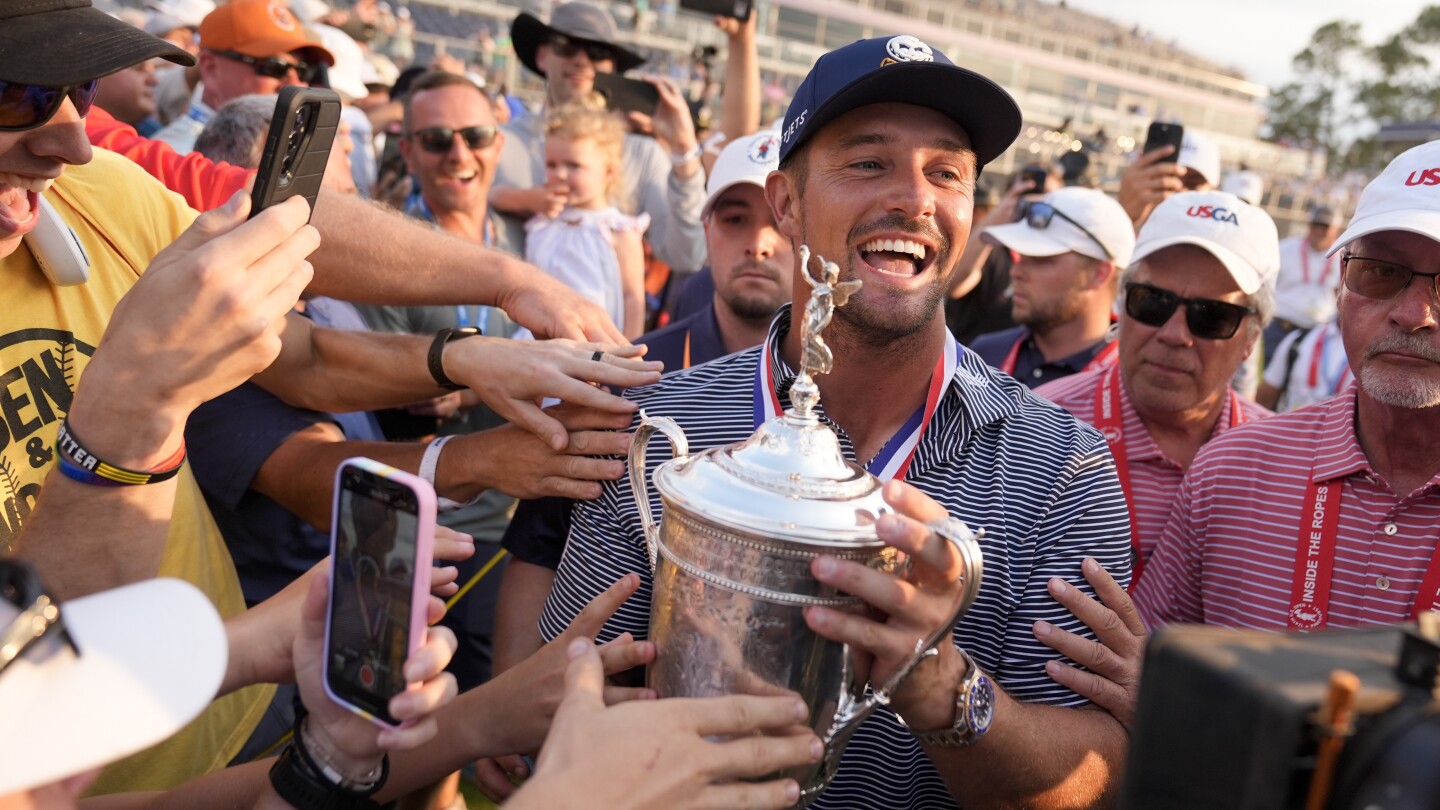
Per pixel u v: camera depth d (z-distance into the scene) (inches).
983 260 219.6
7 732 35.6
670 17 992.9
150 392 54.6
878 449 70.9
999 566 66.9
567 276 175.5
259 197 56.6
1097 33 2079.2
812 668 50.3
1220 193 113.0
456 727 64.7
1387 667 37.8
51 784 38.0
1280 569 87.7
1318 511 86.2
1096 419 116.6
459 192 171.2
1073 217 154.7
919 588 51.3
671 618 52.1
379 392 82.5
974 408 69.2
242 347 55.4
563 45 234.1
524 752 64.4
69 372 71.6
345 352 83.7
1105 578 67.7
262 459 89.0
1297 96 2699.3
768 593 48.8
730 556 49.3
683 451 56.2
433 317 139.6
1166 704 38.7
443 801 78.0
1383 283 80.1
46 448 69.7
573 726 47.1
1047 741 62.2
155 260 56.4
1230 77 2281.0
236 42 174.2
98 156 79.1
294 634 56.7
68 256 69.5
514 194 188.4
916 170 65.0
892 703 56.1
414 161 174.1
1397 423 82.0
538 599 81.0
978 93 63.2
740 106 202.7
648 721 46.6
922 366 68.9
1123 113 1748.3
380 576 46.2
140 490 57.6
